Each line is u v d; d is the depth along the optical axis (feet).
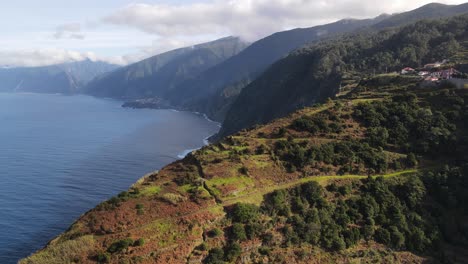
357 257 162.81
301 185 181.88
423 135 221.25
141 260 129.90
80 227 142.51
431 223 181.78
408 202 187.93
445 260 167.32
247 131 244.83
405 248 171.42
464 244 176.65
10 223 273.33
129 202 152.97
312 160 196.34
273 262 149.89
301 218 168.14
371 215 179.01
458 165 204.54
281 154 200.03
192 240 142.10
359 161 203.92
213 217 151.94
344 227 172.45
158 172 191.11
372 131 223.71
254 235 154.81
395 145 217.56
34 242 248.32
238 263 145.18
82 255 128.67
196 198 158.61
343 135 221.46
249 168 185.78
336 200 182.19
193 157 199.82
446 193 190.39
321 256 158.71
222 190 167.02
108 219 142.31
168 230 141.69
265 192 174.29
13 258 229.04
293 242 160.04
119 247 130.52
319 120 230.27
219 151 205.46
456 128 224.94
